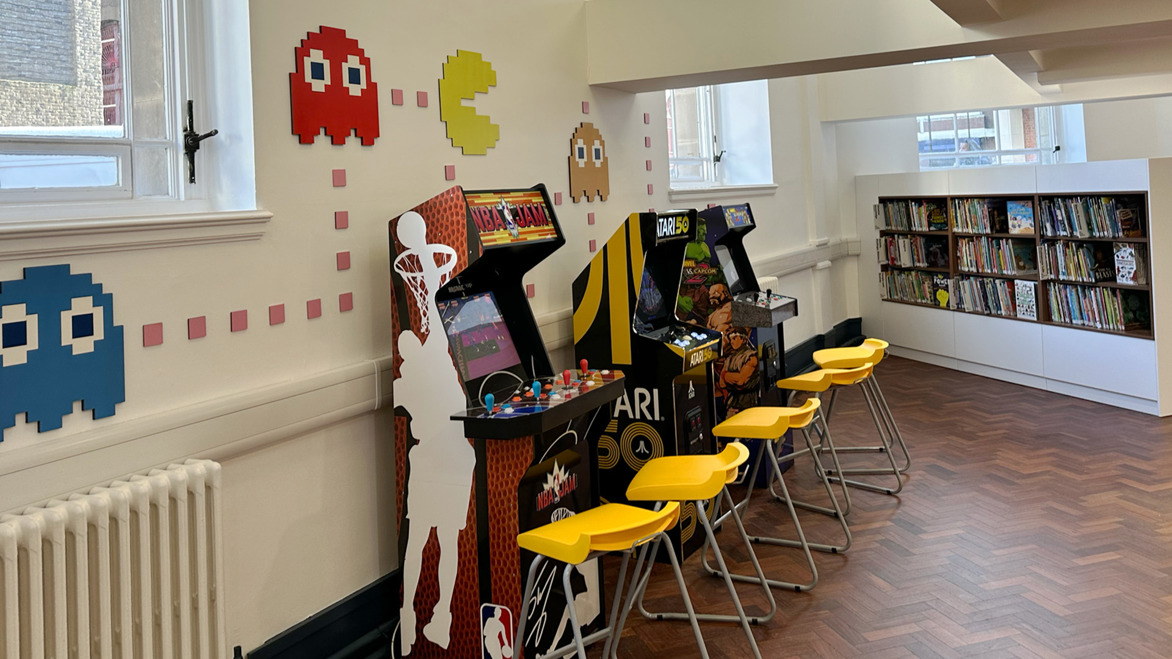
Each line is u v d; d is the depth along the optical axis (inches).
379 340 136.2
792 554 170.2
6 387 87.4
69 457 91.3
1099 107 383.6
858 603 146.7
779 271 302.2
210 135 114.8
